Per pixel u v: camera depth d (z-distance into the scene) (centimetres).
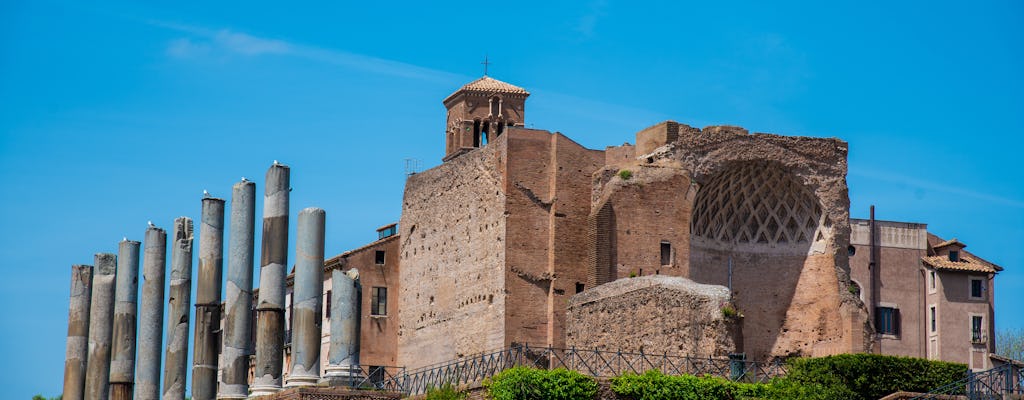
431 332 10244
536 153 9650
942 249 11725
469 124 11681
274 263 7206
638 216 9438
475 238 9862
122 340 8681
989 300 11562
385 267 10719
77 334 8981
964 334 11425
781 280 9788
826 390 7538
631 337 8475
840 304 9531
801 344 9644
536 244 9544
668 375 7494
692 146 9588
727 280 9794
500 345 9394
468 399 7450
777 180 9756
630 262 9375
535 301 9475
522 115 11781
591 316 8725
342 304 7256
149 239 8475
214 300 7706
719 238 9838
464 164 10125
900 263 11575
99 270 8888
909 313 11519
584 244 9594
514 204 9550
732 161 9606
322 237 7238
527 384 7219
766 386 7569
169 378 8075
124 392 8638
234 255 7375
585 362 8031
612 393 7356
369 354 10538
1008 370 7281
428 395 7519
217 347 7706
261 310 7188
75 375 8931
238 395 7256
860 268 11469
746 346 9725
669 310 8319
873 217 11569
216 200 7806
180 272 8181
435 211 10406
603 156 9781
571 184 9638
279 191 7269
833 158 9775
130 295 8738
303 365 7112
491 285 9594
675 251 9444
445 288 10150
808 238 9794
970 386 7275
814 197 9731
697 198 9650
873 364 7588
